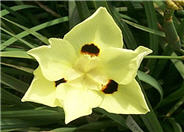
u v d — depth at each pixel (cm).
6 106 28
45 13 32
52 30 32
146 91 30
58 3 33
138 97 23
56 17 32
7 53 25
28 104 28
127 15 31
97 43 23
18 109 28
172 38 26
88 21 23
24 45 29
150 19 29
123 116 28
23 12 32
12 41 27
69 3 29
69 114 23
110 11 27
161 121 29
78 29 23
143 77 27
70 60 24
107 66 24
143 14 31
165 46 30
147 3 28
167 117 29
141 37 31
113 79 24
